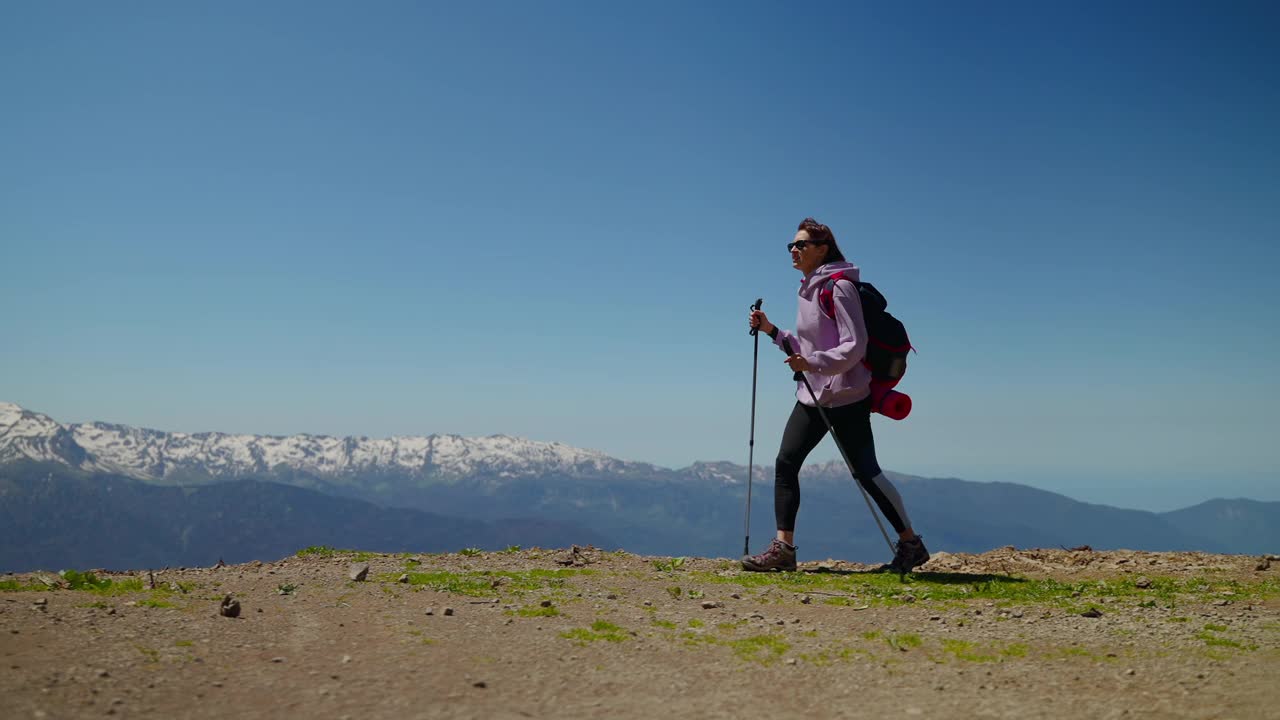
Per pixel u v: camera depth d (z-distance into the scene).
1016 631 6.59
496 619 6.59
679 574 9.59
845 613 7.37
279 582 8.19
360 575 8.45
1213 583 9.11
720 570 10.27
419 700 4.30
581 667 5.19
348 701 4.21
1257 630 6.59
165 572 8.89
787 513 10.25
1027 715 4.39
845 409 9.81
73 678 4.27
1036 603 7.86
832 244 10.11
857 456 9.91
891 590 8.54
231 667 4.77
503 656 5.37
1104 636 6.41
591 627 6.43
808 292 10.05
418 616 6.57
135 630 5.48
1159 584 8.86
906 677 5.21
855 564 11.20
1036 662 5.62
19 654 4.64
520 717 4.07
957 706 4.56
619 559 10.80
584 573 9.43
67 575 7.57
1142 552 12.27
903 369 9.74
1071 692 4.87
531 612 6.89
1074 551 12.42
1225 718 4.32
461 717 4.03
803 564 11.31
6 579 7.45
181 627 5.69
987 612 7.42
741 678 5.09
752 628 6.64
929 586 8.80
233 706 4.04
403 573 9.18
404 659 5.16
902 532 10.02
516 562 10.31
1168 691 4.88
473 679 4.76
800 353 10.23
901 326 9.73
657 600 7.86
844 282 9.61
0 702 3.78
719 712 4.35
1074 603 7.83
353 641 5.60
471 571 9.45
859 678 5.16
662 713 4.28
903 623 6.93
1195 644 6.12
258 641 5.45
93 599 6.54
